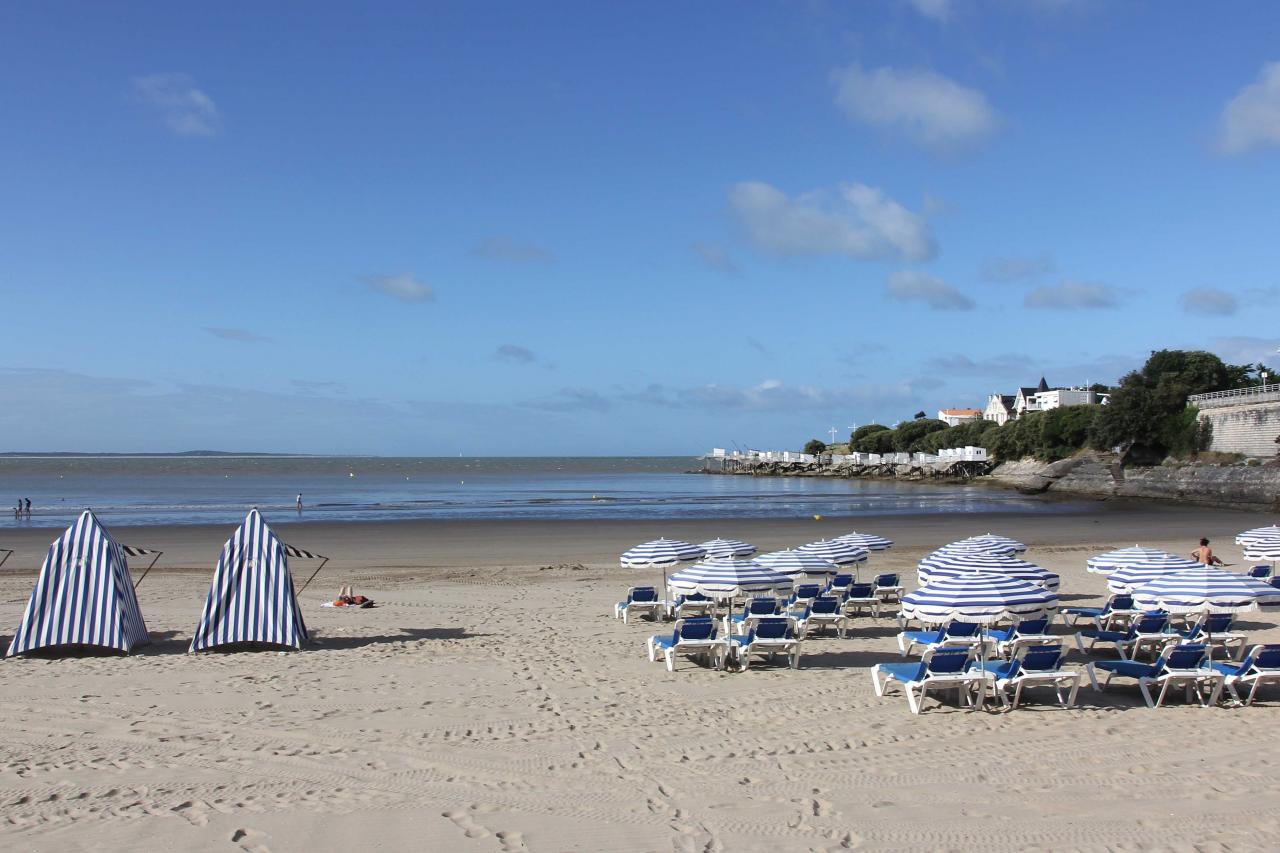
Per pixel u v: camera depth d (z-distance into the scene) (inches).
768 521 1756.9
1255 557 828.6
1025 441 3730.3
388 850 251.3
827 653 542.3
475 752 339.3
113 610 537.6
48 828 265.7
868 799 288.2
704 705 410.0
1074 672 410.3
